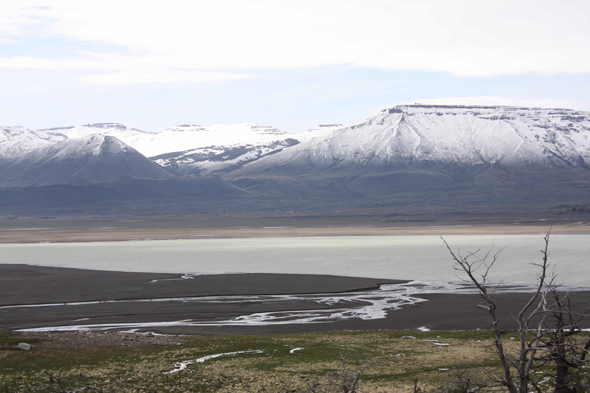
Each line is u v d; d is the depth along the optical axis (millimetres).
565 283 81125
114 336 45469
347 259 123750
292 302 69250
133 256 137750
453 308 62688
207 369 35469
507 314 58344
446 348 41156
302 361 37531
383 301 69000
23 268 110750
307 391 30062
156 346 42125
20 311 64438
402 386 31062
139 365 36375
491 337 45250
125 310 64500
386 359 37969
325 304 67500
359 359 38062
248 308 65312
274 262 119188
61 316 61094
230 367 36031
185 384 32281
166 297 73875
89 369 35188
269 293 76562
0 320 59188
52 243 193125
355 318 58500
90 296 74938
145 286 83812
